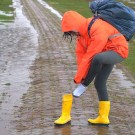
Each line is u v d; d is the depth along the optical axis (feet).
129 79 38.70
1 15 108.17
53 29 81.05
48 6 149.07
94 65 23.89
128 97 32.40
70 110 26.63
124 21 24.18
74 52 53.72
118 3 24.27
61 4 158.71
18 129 25.34
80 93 24.58
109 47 24.20
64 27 24.21
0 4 148.25
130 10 24.25
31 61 47.42
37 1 175.11
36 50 55.16
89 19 24.41
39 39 66.13
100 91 25.44
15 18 102.42
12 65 45.14
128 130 25.27
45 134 24.38
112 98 31.91
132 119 27.25
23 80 38.06
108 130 25.13
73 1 175.42
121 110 29.01
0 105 30.30
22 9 132.26
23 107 29.73
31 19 101.24
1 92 33.88
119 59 24.36
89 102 30.58
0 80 38.14
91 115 27.63
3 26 84.58
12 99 31.81
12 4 152.46
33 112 28.55
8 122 26.61
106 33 23.77
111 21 24.12
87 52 23.81
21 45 59.52
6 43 61.41
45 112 28.45
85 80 24.36
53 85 35.94
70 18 24.11
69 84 36.22
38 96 32.48
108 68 24.94
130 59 48.52
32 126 25.81
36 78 38.78
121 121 26.78
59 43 61.72
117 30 24.22
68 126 25.67
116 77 39.32
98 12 24.32
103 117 25.76
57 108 29.27
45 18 105.19
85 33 24.11
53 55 51.37
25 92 33.83
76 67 43.91
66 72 41.29
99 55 23.77
